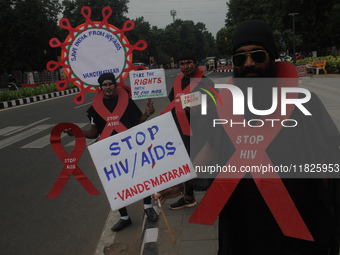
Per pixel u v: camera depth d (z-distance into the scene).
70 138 7.46
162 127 1.94
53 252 3.25
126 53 3.21
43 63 44.62
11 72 36.09
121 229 3.60
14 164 5.95
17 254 3.23
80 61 3.21
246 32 1.59
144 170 1.95
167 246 2.95
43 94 18.84
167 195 2.01
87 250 3.27
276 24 32.97
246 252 1.69
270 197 1.54
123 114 3.33
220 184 1.61
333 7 32.06
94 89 3.27
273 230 1.60
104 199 4.36
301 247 1.60
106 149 1.94
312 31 32.59
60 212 4.05
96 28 3.17
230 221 1.69
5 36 36.03
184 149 1.93
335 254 1.58
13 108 14.56
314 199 1.57
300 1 31.12
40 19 37.16
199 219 1.65
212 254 2.76
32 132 8.67
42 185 4.88
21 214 4.04
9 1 35.81
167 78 26.14
